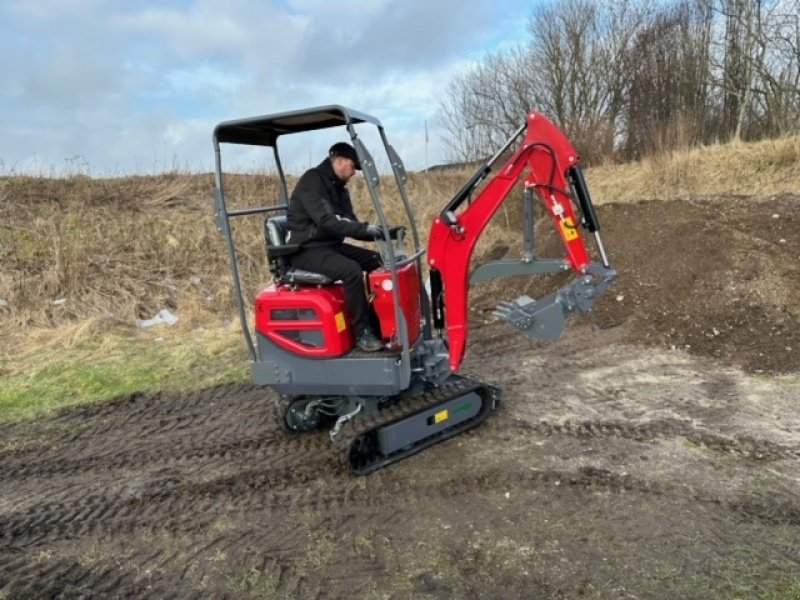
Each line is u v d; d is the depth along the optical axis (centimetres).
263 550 310
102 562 308
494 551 293
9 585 291
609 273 393
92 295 801
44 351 673
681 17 1822
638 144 1612
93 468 415
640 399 461
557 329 407
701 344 562
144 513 353
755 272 625
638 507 320
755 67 1672
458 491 350
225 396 537
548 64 2053
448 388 428
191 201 1081
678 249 694
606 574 271
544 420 433
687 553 282
